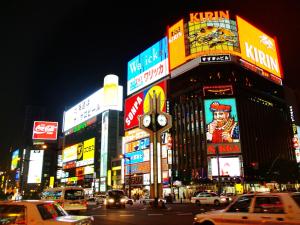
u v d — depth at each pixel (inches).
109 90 4913.9
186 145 3612.2
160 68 3973.9
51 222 315.6
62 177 5772.6
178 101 3828.7
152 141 2272.4
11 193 2070.6
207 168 3198.8
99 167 4852.4
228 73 3521.2
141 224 695.7
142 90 4005.9
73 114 6087.6
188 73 3700.8
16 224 313.9
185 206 1568.7
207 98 3253.0
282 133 4094.5
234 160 2974.9
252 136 3526.1
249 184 3088.1
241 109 3496.6
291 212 337.4
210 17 3686.0
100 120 5073.8
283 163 2839.6
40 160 5920.3
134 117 3890.3
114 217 898.7
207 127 3139.8
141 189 3494.1
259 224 357.4
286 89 4394.7
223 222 393.7
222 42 3580.2
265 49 4094.5
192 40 3663.9
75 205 965.8
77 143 5570.9
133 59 4419.3
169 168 3073.3
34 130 5930.1
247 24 3873.0
